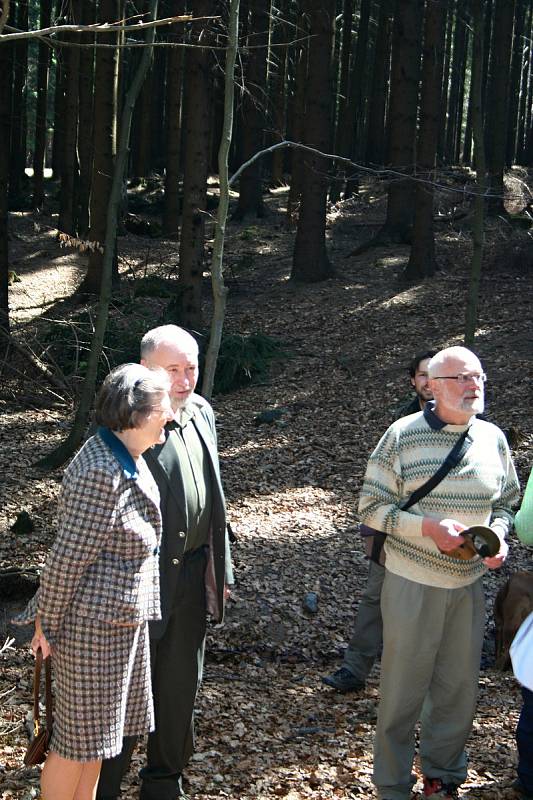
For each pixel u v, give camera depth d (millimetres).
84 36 20438
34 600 3180
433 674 3760
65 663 2998
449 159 35562
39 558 7316
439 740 3766
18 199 26516
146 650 3250
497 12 22594
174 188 23516
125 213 23922
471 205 22078
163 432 3484
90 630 2963
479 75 9578
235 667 5531
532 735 3777
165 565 3436
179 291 14992
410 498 3615
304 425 11250
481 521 3639
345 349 14156
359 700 5035
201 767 4137
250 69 21703
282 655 5734
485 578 6707
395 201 20328
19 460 10133
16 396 12125
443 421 3635
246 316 16391
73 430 9922
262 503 8711
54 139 30750
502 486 3777
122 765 3443
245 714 4777
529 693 3773
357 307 16141
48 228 23922
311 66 17078
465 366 3555
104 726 3014
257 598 6426
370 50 33875
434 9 17172
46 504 8727
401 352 13688
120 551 3014
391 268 18391
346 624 6141
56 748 3055
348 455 10109
